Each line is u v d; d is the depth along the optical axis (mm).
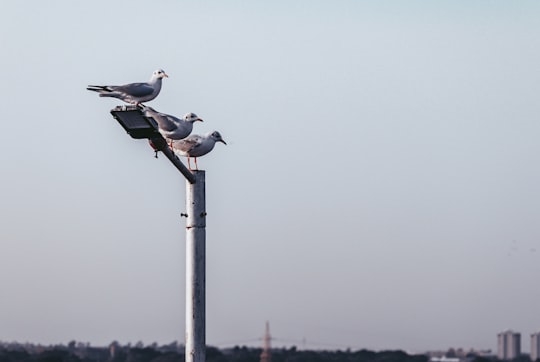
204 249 22609
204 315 22594
